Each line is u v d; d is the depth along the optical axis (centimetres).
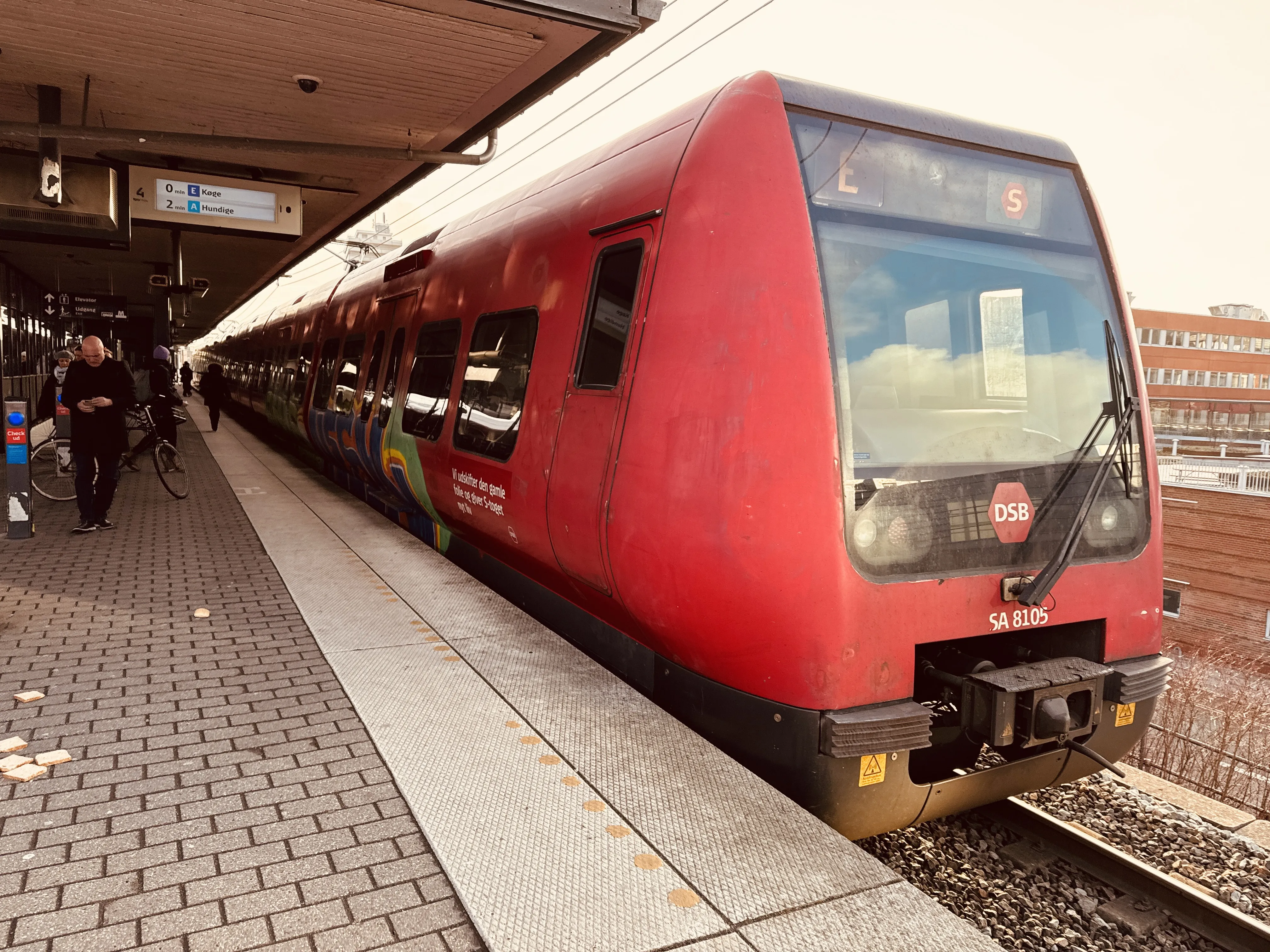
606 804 307
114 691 408
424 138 923
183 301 2177
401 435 743
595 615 471
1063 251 406
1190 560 2867
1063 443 384
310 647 474
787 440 321
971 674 351
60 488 1037
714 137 364
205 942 230
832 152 353
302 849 276
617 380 397
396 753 345
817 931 241
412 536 786
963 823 418
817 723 321
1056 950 329
